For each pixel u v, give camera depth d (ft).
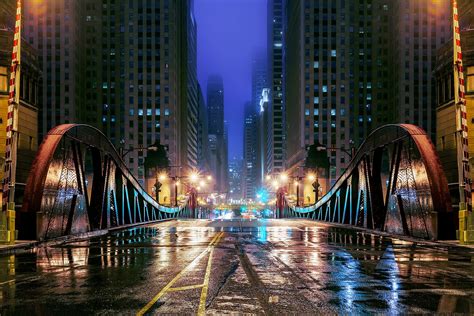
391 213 102.42
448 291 35.96
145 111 480.23
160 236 101.24
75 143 96.68
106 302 31.89
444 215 79.36
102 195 112.16
